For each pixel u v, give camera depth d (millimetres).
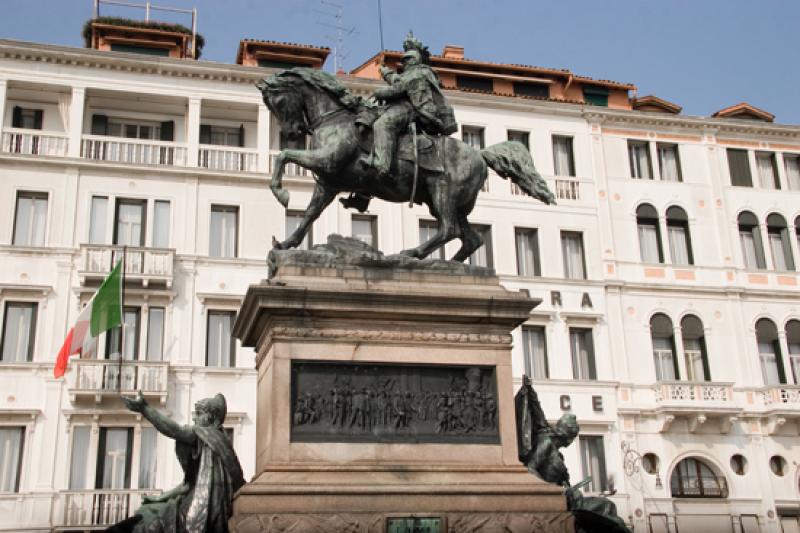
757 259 38406
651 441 34750
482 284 9914
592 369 35125
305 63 38719
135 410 8773
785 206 39156
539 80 40094
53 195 31781
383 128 10164
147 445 30094
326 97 10367
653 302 36438
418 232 35062
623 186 37719
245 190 33625
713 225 38125
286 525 8195
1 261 30672
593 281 35875
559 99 40625
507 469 9203
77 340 20922
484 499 8773
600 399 34562
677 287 36719
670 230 37969
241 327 10008
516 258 35750
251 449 31047
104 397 29906
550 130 37750
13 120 33156
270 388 8992
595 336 35375
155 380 30219
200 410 9336
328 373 9141
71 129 32625
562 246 36562
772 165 39844
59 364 23734
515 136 37625
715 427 35375
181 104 34625
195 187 33188
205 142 34938
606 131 38375
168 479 29844
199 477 8680
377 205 34781
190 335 31578
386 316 9398
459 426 9305
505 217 35844
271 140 35062
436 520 8508
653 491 33969
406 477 8836
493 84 40188
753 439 35594
